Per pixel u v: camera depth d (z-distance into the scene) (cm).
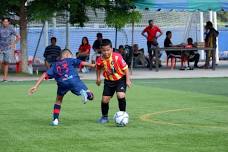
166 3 4697
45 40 6103
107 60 2048
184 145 1617
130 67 5309
